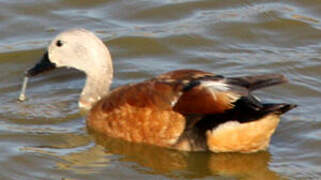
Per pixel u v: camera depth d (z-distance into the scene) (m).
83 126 14.66
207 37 18.20
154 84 13.67
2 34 18.27
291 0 19.73
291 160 13.52
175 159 13.61
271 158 13.55
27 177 12.91
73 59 15.35
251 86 12.93
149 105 13.49
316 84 16.27
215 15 19.12
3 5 19.28
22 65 17.08
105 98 14.37
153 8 19.34
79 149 13.85
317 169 13.21
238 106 12.92
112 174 13.06
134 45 17.86
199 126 13.29
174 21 18.91
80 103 15.35
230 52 17.70
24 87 15.62
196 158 13.58
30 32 18.36
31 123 14.72
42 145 13.95
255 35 18.39
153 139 13.67
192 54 17.58
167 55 17.56
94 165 13.33
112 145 14.03
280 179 12.98
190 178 13.06
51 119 14.88
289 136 14.30
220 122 13.09
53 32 18.33
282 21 18.83
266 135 13.16
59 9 19.28
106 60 15.23
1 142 13.98
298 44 18.06
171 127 13.41
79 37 15.29
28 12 19.08
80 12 19.19
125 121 13.81
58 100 15.70
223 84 13.03
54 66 15.58
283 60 17.23
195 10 19.36
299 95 15.86
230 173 13.25
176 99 13.34
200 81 13.29
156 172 13.20
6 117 14.88
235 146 13.30
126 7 19.39
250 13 19.19
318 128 14.54
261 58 17.39
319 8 19.45
